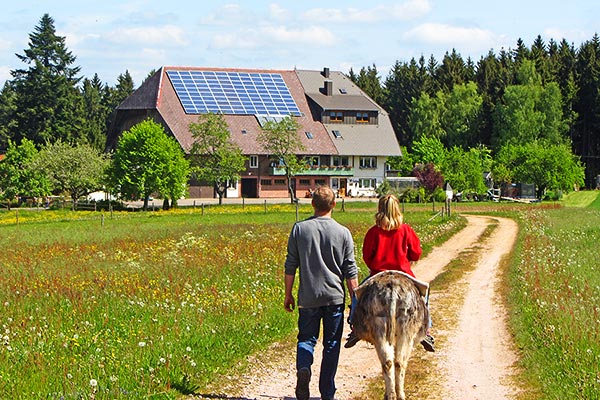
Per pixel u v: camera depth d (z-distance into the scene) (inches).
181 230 1934.1
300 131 4687.5
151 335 603.2
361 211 2979.8
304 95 4960.6
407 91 6373.0
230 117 4557.1
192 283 901.2
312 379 546.0
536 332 674.8
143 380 489.4
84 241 1625.2
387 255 478.9
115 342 580.4
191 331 624.7
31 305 744.3
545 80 5639.8
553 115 5290.4
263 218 2571.4
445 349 656.4
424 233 1803.6
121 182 3383.4
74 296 780.6
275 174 4436.5
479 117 5649.6
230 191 4382.4
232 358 576.1
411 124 5944.9
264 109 4687.5
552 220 2283.5
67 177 3782.0
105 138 5438.0
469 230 2049.7
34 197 3791.8
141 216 2723.9
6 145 6161.4
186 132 4347.9
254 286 875.4
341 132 4795.8
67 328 626.8
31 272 1041.5
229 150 3777.1
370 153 4729.3
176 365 532.1
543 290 890.1
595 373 513.3
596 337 610.9
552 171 4365.2
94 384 444.1
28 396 451.5
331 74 5201.8
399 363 438.6
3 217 2719.0
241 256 1212.5
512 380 546.9
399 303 440.1
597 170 5610.2
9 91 6752.0
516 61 6181.1
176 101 4562.0
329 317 474.6
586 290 881.5
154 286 871.1
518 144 5128.0
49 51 5251.0
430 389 530.0
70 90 5221.5
